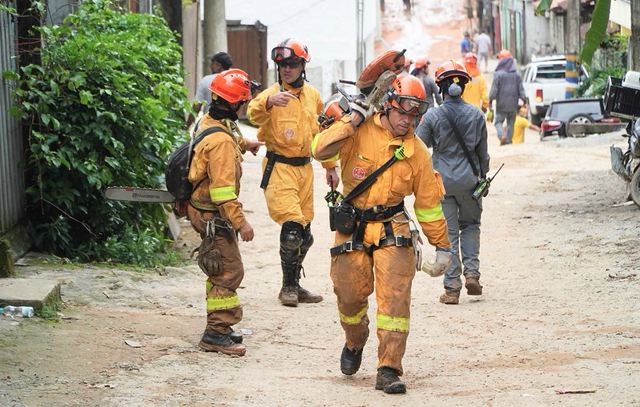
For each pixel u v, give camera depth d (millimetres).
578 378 14250
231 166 15898
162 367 15164
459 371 15305
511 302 20578
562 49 109188
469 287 21125
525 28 121250
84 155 22562
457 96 20547
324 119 14203
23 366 14594
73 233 23359
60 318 17531
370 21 89812
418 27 137625
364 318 14703
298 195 20750
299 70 20422
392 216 14125
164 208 25797
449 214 20766
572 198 33531
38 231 22672
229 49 68375
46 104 21781
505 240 27312
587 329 17656
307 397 13867
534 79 82062
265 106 20219
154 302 19734
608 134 56312
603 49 75688
